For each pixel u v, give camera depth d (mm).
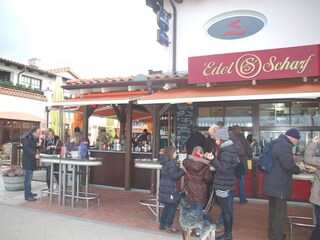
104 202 6855
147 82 7492
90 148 9469
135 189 8273
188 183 4500
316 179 4078
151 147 8391
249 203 6977
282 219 4305
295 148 7164
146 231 4852
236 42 8219
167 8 9078
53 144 8242
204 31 8586
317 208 4078
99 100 7184
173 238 4547
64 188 6441
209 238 3766
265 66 6176
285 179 4180
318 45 5801
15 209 6125
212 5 8531
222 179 4332
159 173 5461
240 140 6426
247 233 4832
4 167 12914
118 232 4797
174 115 8328
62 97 11453
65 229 4910
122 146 8867
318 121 7164
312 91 5527
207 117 8023
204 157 4738
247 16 8211
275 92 5773
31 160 6914
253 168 7316
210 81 6664
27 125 17859
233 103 7750
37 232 4750
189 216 3850
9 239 4426
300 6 7629
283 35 7750
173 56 8773
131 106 8367
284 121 7391
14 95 16953
